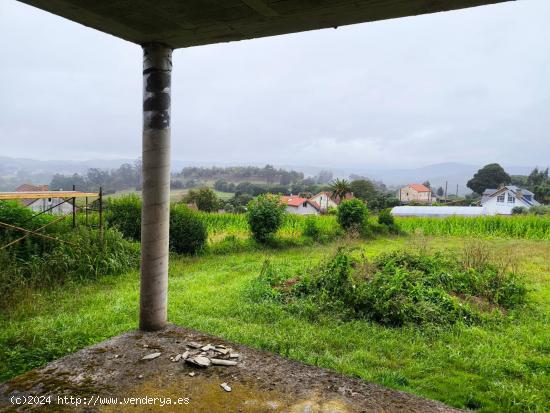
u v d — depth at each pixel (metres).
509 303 5.81
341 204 14.40
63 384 3.00
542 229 15.12
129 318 4.86
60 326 4.46
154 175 3.97
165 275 4.16
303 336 4.38
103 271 7.23
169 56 4.02
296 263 8.96
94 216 9.54
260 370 3.30
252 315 5.10
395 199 41.34
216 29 3.52
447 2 2.84
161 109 3.96
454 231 15.75
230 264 8.84
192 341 3.84
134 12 3.13
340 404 2.82
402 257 7.24
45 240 7.16
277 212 11.44
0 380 3.19
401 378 3.45
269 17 3.20
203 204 31.12
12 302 5.34
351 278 5.72
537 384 3.45
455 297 5.69
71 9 3.10
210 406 2.73
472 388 3.33
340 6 2.95
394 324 4.98
